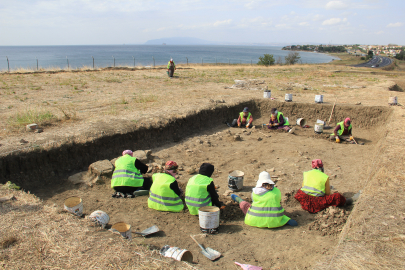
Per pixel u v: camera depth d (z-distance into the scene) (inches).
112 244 122.3
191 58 3917.3
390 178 182.1
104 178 242.4
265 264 141.4
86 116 363.6
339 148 340.2
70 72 909.8
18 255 112.9
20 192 171.9
